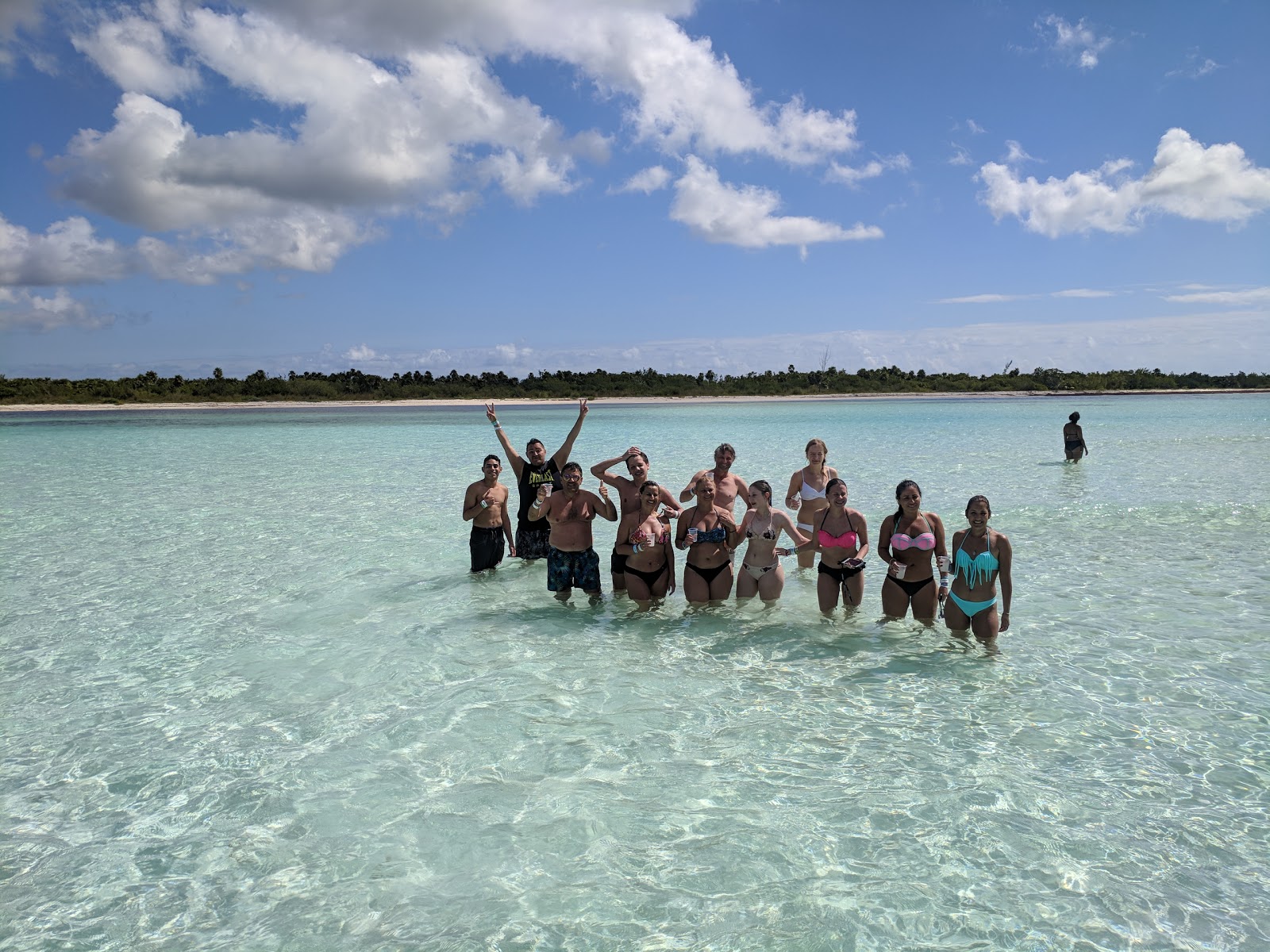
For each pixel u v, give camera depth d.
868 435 30.67
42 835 4.17
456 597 8.48
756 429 35.19
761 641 6.99
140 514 13.65
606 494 8.20
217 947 3.32
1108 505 13.43
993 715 5.45
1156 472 18.02
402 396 96.31
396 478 18.48
